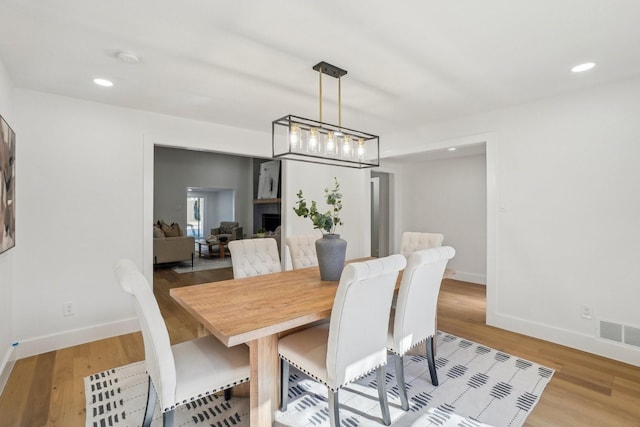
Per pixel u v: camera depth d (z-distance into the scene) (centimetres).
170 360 142
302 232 450
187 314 375
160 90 271
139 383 226
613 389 218
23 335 267
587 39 193
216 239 864
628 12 165
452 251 217
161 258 655
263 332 148
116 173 310
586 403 202
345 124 379
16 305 264
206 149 368
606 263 265
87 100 294
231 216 1069
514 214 316
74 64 222
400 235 625
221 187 1002
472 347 285
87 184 296
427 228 592
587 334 275
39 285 274
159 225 759
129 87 264
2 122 204
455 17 169
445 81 255
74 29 179
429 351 221
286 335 197
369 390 218
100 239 302
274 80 252
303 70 234
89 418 188
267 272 287
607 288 265
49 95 277
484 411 194
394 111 332
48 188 277
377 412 194
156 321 139
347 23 175
